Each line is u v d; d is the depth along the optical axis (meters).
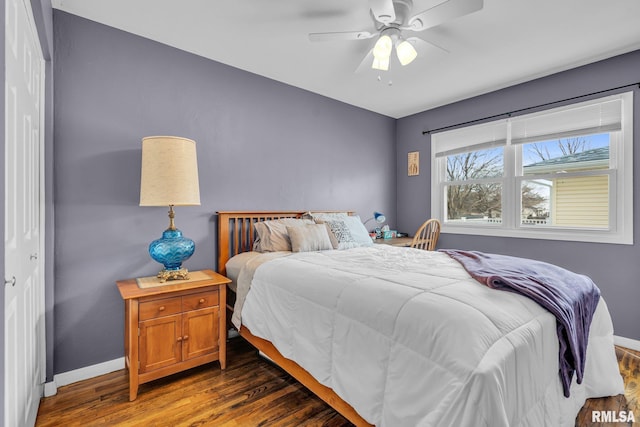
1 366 0.87
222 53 2.54
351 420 1.37
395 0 1.80
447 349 1.03
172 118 2.43
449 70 2.85
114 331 2.17
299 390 1.91
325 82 3.12
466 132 3.62
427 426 0.98
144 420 1.64
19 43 1.26
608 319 1.85
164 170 1.96
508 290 1.36
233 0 1.91
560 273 1.73
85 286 2.06
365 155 3.94
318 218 3.01
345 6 1.97
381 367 1.22
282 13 2.04
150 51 2.33
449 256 2.21
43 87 1.85
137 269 2.26
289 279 1.80
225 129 2.71
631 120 2.52
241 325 2.16
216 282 2.11
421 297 1.25
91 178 2.09
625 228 2.55
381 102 3.72
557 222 3.01
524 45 2.42
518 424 1.01
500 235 3.34
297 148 3.24
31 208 1.56
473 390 0.92
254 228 2.88
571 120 2.84
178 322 1.97
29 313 1.51
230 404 1.77
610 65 2.61
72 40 2.02
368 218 3.99
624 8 1.97
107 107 2.15
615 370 1.80
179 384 1.98
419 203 4.11
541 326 1.22
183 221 2.48
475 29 2.20
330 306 1.49
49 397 1.85
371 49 2.18
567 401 1.39
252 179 2.89
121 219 2.20
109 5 1.94
